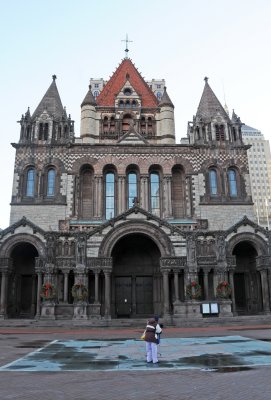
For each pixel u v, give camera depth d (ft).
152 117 229.86
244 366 49.14
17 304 154.30
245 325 122.62
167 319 129.59
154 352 53.16
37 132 180.14
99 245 140.46
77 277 136.87
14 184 172.04
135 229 142.41
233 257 143.64
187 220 171.12
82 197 175.63
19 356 61.21
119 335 98.94
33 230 144.56
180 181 180.45
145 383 40.52
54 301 133.90
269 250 145.79
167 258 140.05
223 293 135.54
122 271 157.79
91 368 49.60
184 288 141.90
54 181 174.91
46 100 189.57
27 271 158.10
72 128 190.19
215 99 193.88
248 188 177.68
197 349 66.08
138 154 178.81
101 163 176.76
